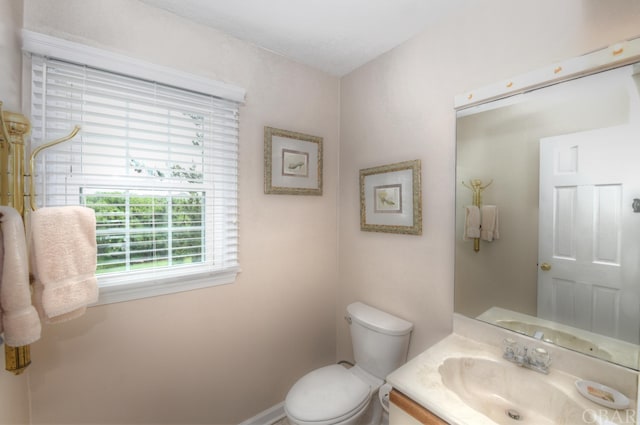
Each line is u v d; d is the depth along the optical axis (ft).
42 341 3.53
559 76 3.22
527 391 3.16
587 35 3.06
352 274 6.16
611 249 2.94
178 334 4.50
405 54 5.01
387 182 5.28
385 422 4.84
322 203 6.25
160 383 4.36
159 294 4.31
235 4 4.15
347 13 4.33
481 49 3.95
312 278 6.12
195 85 4.45
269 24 4.60
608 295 2.96
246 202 5.16
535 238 3.48
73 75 3.66
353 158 6.12
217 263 4.87
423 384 3.01
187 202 4.62
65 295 3.00
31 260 2.98
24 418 3.34
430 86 4.60
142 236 4.21
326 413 3.96
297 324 5.90
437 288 4.53
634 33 2.79
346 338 6.32
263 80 5.29
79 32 3.65
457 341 4.00
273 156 5.39
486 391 3.41
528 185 3.52
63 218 3.05
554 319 3.33
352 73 6.14
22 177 2.86
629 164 2.83
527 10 3.51
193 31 4.51
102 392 3.92
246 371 5.24
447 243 4.38
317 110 6.09
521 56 3.56
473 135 4.02
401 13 4.32
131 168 4.09
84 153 3.68
